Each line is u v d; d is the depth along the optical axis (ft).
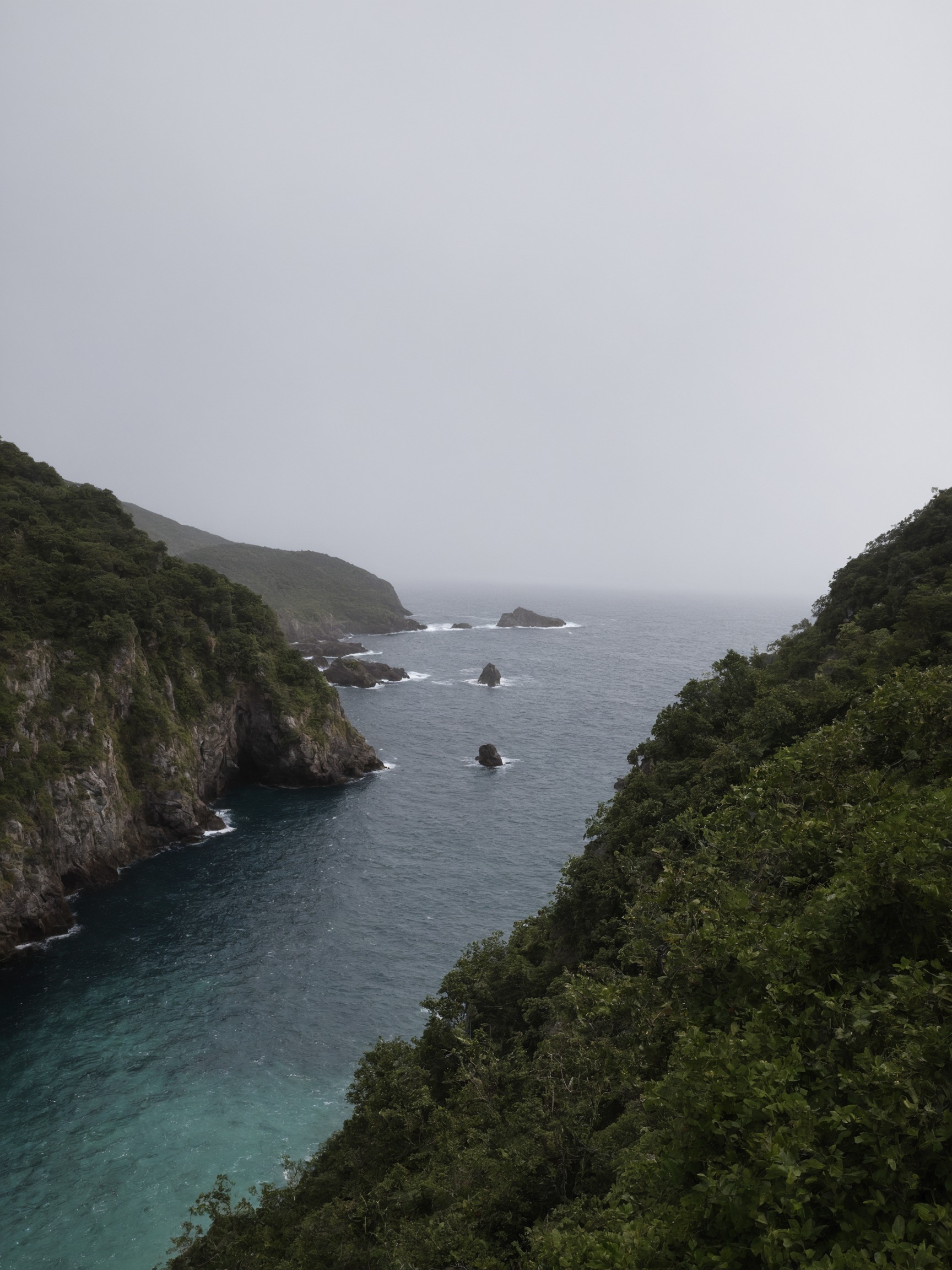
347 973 177.37
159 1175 119.24
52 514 313.32
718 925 52.01
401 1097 102.22
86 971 177.06
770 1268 28.27
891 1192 29.35
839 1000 38.63
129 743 264.52
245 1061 146.61
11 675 223.51
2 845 189.37
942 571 175.73
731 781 135.13
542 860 246.47
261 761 337.93
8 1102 134.21
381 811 297.53
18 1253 105.60
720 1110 34.73
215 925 199.72
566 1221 55.47
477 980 128.16
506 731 435.94
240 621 367.45
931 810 48.52
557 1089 81.46
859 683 145.28
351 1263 75.51
